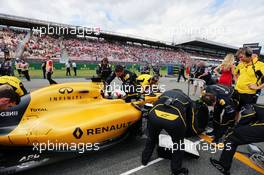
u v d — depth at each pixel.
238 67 4.12
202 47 54.69
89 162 2.61
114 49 33.16
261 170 2.60
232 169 2.59
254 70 3.40
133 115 2.93
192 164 2.65
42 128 2.25
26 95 2.47
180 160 2.28
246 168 2.63
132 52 35.25
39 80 11.05
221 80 4.88
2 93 1.60
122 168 2.50
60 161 2.54
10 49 21.31
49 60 8.62
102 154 2.83
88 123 2.46
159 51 41.59
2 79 2.45
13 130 2.15
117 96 3.97
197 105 3.10
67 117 2.52
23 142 2.12
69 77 13.59
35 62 16.52
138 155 2.84
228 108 2.91
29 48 23.17
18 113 2.31
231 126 3.05
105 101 3.16
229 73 4.73
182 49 49.88
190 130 2.69
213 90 2.97
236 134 2.34
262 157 2.81
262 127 2.15
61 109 2.69
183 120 2.19
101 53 29.89
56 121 2.41
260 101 7.19
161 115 2.23
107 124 2.61
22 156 2.14
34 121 2.35
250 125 2.25
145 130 3.58
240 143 2.31
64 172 2.38
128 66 22.03
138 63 26.52
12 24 25.64
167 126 2.17
